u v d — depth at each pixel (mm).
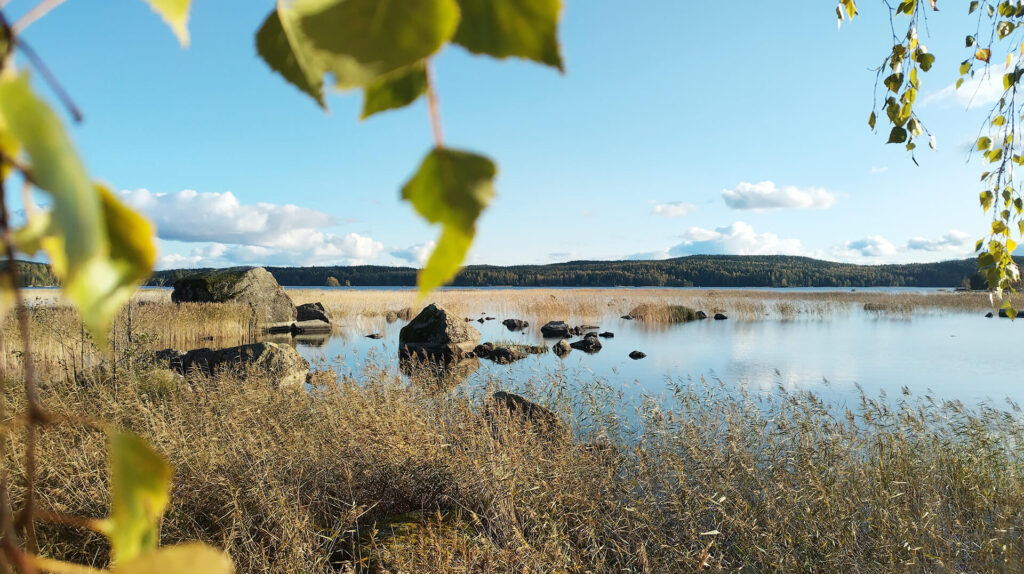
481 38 198
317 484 4309
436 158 195
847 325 23969
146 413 4949
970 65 2885
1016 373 12867
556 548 3508
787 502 4406
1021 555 3885
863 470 5129
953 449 5918
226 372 8070
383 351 16203
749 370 13156
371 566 3283
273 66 205
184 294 20594
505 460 4527
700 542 3959
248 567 3191
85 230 129
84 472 3846
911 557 3803
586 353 16031
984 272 3025
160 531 3441
